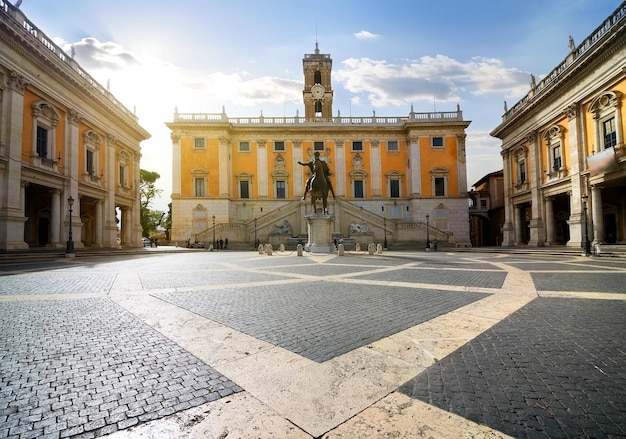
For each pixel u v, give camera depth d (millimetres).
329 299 6633
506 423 2326
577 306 5922
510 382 2971
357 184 48781
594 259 16984
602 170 22062
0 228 20453
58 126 25797
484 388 2855
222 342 4070
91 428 2314
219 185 46281
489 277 9859
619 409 2508
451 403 2604
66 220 26188
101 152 31906
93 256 22641
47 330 4582
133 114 37719
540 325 4750
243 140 48656
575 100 25203
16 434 2236
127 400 2697
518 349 3803
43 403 2650
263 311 5652
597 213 23469
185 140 46656
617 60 21266
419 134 47719
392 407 2545
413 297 6797
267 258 18984
